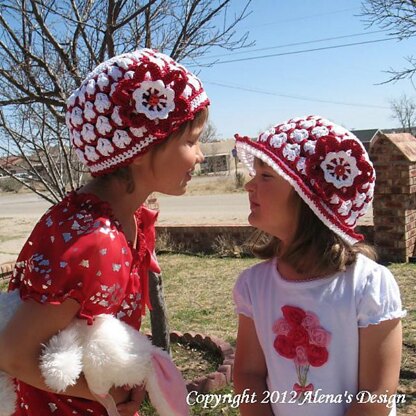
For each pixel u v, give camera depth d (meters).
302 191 1.71
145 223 1.81
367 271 1.75
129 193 1.63
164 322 3.58
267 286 1.91
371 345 1.69
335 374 1.73
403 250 6.75
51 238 1.46
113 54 3.21
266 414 1.85
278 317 1.84
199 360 4.24
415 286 5.71
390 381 1.69
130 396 1.60
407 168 6.56
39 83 3.51
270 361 1.85
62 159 4.04
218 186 26.75
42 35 3.45
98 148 1.55
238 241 8.29
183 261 7.91
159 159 1.57
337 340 1.72
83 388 1.49
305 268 1.80
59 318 1.40
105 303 1.44
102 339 1.42
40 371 1.39
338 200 1.73
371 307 1.69
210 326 5.01
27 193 36.25
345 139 1.74
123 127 1.51
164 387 1.57
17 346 1.38
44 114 3.69
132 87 1.49
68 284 1.40
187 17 3.31
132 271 1.64
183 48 3.44
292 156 1.75
